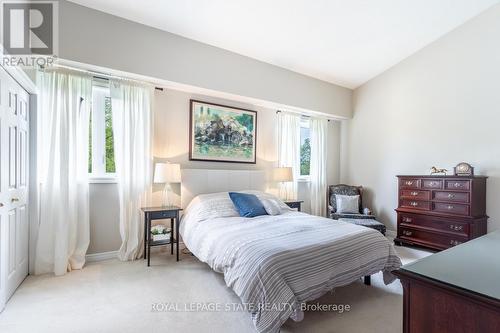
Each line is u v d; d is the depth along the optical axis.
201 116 3.89
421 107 4.27
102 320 1.95
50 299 2.24
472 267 0.94
